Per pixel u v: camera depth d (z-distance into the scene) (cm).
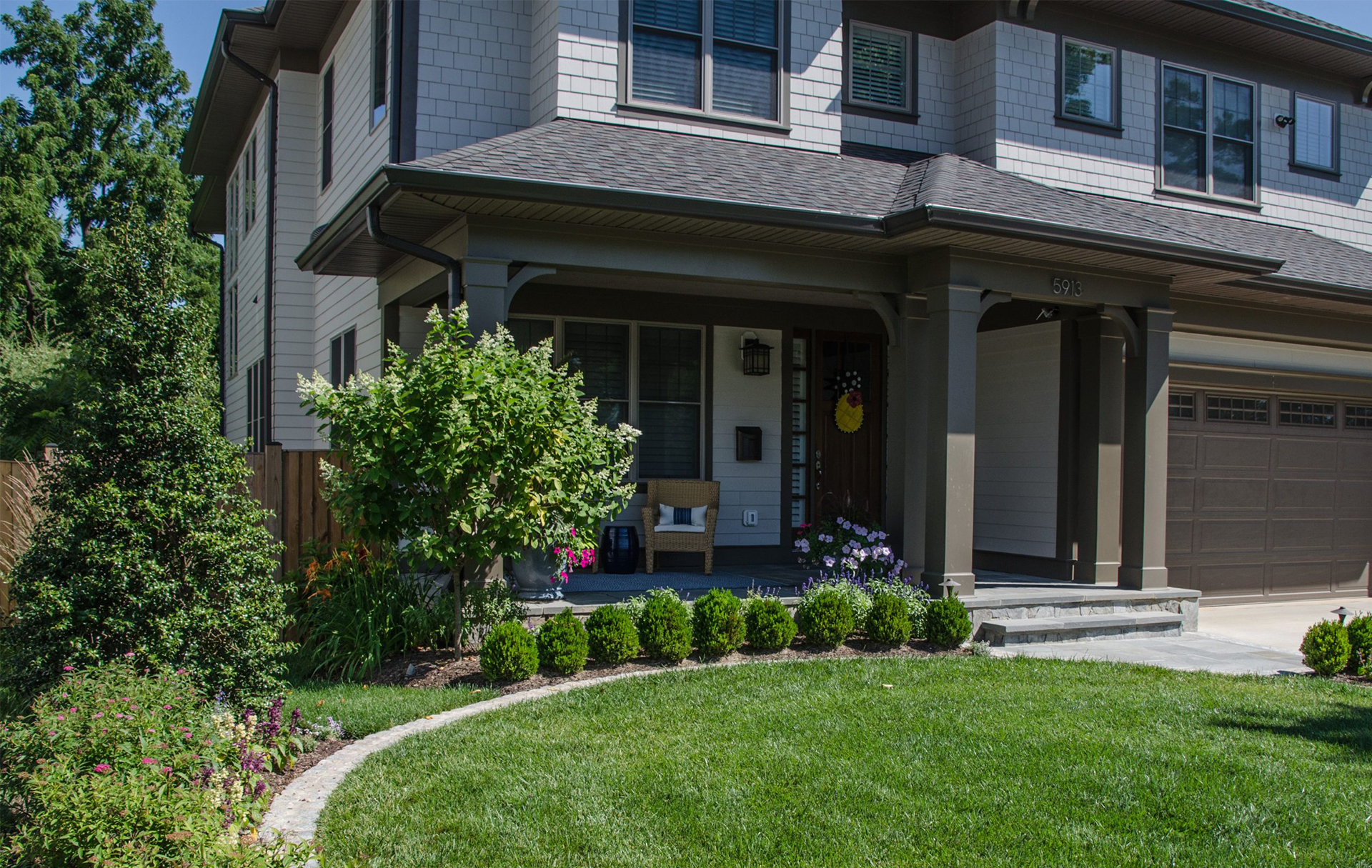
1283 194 1362
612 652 753
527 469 735
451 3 998
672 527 1087
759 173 920
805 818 464
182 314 590
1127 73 1240
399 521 739
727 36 1023
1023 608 952
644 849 432
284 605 646
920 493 959
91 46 3194
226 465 600
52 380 2050
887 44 1201
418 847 433
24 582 557
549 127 915
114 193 3056
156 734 426
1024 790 501
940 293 924
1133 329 1027
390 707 639
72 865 349
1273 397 1278
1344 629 807
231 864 353
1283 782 519
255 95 1598
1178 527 1205
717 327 1177
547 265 829
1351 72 1415
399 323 1066
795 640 862
